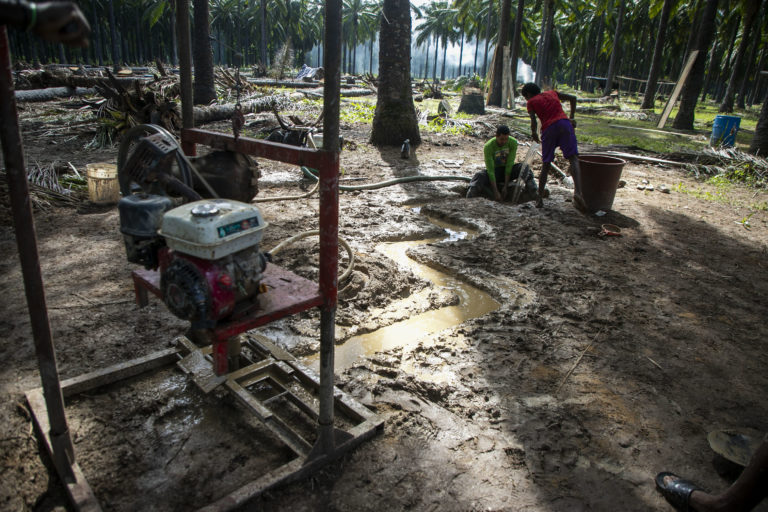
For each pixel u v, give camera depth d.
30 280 1.80
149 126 2.42
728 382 3.09
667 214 6.74
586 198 6.54
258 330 3.41
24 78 16.45
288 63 27.98
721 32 37.09
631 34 49.44
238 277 1.94
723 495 1.94
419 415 2.65
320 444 2.25
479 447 2.45
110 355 3.01
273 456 2.34
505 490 2.20
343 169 8.57
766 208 7.32
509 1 22.11
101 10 55.50
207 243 1.78
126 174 2.51
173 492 2.11
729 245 5.63
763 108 11.21
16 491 2.04
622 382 3.03
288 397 2.66
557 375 3.07
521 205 6.74
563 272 4.61
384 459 2.34
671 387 3.01
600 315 3.83
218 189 2.98
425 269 4.75
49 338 1.89
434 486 2.21
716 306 4.09
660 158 11.23
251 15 66.94
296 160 2.05
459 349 3.31
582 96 41.59
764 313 4.01
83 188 6.47
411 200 6.88
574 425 2.63
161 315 3.51
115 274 4.12
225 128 12.19
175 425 2.50
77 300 3.65
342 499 2.11
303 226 5.50
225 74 19.25
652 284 4.46
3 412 2.47
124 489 2.11
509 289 4.21
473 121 15.75
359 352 3.31
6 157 1.65
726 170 9.70
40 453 2.28
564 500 2.17
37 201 5.68
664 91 41.38
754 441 2.43
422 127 14.23
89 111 12.16
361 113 16.97
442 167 9.05
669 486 2.17
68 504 2.05
